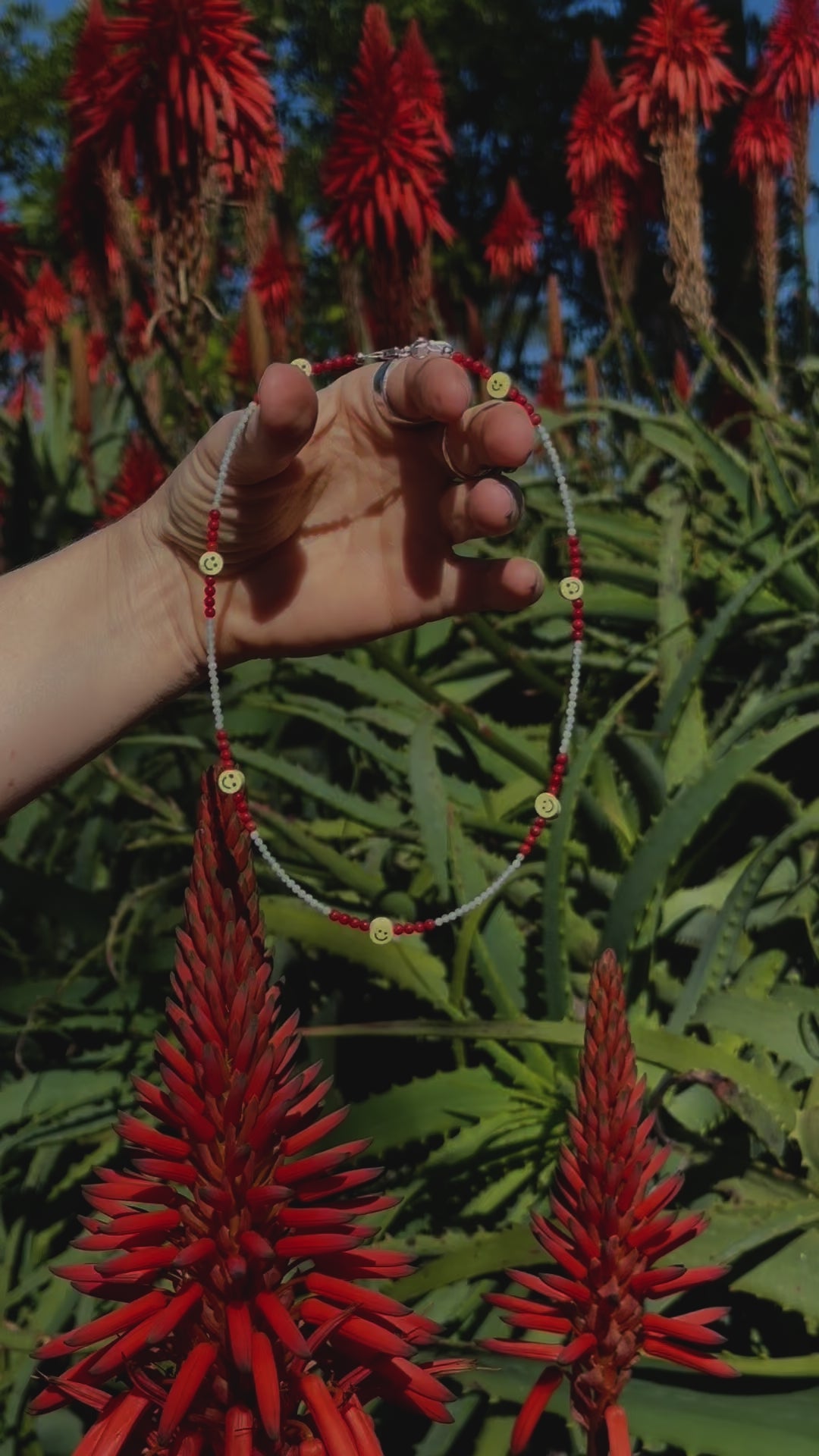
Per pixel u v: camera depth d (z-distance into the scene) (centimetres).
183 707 152
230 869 46
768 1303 97
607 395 206
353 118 181
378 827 131
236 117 168
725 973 107
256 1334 40
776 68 202
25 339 293
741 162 206
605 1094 48
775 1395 78
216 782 47
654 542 152
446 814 118
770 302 196
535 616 146
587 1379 46
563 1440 88
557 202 621
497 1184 104
